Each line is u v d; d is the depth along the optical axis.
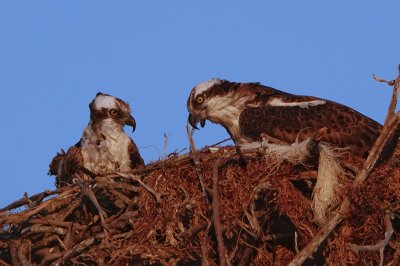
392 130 13.58
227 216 13.97
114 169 17.17
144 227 14.32
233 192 14.11
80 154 17.14
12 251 14.52
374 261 13.95
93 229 14.66
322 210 13.69
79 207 15.06
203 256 13.32
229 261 13.83
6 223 14.72
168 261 14.30
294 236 14.34
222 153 14.55
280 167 14.22
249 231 13.91
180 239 14.11
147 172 14.87
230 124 17.36
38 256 15.03
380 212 13.56
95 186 14.89
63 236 14.84
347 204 13.52
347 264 13.65
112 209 15.10
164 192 14.50
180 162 14.66
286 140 15.53
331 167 13.84
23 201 15.05
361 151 15.08
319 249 13.81
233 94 17.36
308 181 14.32
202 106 17.56
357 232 13.62
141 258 14.34
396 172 13.91
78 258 14.72
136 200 14.75
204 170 14.45
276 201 14.02
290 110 15.88
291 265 12.96
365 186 13.52
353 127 15.24
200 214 14.13
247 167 14.27
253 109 16.28
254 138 15.98
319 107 15.78
